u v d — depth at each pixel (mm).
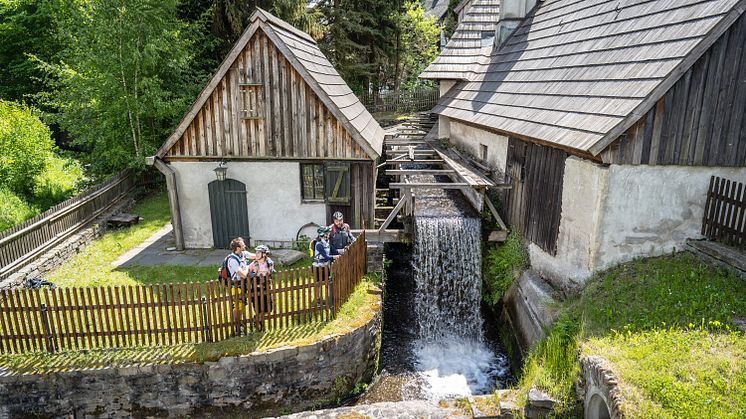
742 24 7367
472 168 12758
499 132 12016
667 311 7230
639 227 8297
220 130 12258
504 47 16266
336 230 10156
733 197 7910
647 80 7734
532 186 10578
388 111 29641
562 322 7961
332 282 8898
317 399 8461
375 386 9258
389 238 11484
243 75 11859
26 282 10125
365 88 31453
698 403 5430
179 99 18578
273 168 12547
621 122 7465
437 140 18656
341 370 8586
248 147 12320
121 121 18094
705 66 7527
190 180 12742
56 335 8016
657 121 7711
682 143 7887
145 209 17109
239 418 8070
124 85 17281
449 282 11383
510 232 11742
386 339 10859
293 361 8094
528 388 7402
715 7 7488
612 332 7094
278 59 11695
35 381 7574
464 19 19109
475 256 11375
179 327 8289
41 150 15102
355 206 12672
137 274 11398
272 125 12141
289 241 13062
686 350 6352
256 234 13094
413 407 7430
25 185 14523
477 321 11516
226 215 12953
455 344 10852
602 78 9008
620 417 5492
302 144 12219
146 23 17078
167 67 18641
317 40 27094
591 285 8250
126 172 17500
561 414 6770
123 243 13562
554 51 11984
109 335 8055
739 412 5270
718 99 7727
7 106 15641
